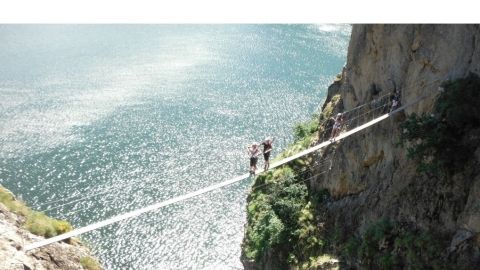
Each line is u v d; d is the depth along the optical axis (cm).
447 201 2786
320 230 4044
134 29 12212
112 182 7119
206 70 10231
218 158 7725
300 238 4088
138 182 7156
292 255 4062
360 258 3328
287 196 4534
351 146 3931
